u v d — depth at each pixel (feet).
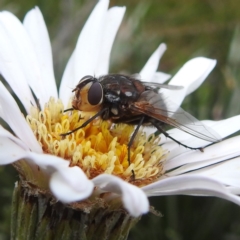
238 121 0.30
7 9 0.48
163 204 0.39
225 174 0.27
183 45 0.55
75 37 0.47
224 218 0.40
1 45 0.29
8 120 0.26
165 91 0.32
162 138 0.30
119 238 0.25
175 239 0.38
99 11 0.32
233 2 0.56
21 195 0.25
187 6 0.57
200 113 0.43
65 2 0.49
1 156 0.23
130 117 0.28
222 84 0.46
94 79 0.27
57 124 0.27
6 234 0.38
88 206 0.24
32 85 0.30
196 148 0.28
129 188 0.21
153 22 0.57
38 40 0.31
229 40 0.53
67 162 0.22
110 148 0.27
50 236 0.25
